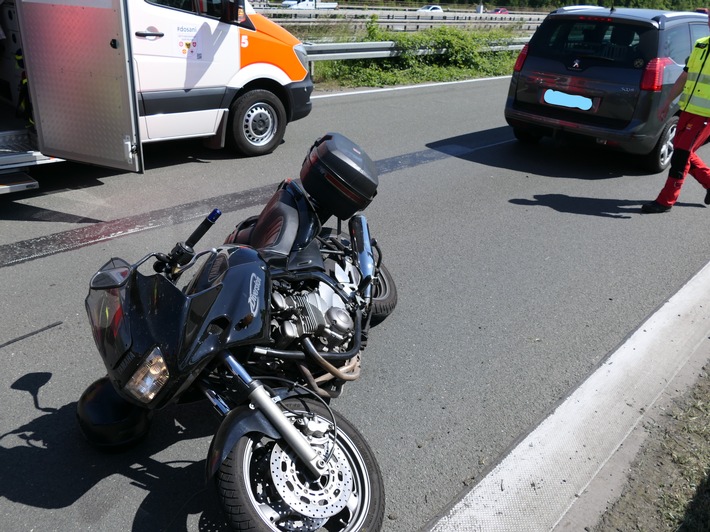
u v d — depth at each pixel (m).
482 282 5.34
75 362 3.97
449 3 48.94
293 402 2.79
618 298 5.23
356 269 4.12
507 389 4.04
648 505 3.24
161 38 6.81
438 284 5.26
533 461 3.48
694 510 3.22
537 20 26.14
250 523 2.43
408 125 10.19
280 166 7.76
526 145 9.62
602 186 7.98
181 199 6.58
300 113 8.47
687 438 3.72
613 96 7.91
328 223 6.16
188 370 2.63
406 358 4.28
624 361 4.39
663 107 7.96
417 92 12.88
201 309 2.74
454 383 4.07
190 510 3.00
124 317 2.80
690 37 8.34
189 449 3.36
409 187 7.45
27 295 4.66
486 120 10.98
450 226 6.43
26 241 5.47
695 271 5.80
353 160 3.87
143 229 5.84
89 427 3.15
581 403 3.95
